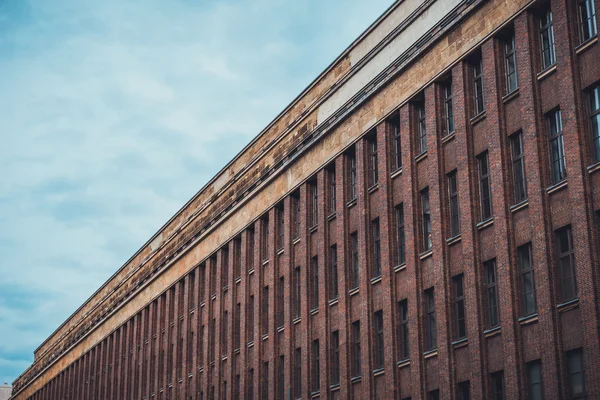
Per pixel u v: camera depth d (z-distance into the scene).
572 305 33.59
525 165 36.50
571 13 35.34
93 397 88.31
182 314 70.06
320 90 52.41
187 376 67.06
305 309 51.38
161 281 74.62
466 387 38.72
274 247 56.12
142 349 76.81
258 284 57.53
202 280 67.31
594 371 32.06
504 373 36.16
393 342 43.22
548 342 34.16
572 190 34.03
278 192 56.16
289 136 55.19
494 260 38.00
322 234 50.50
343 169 49.31
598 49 33.97
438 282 40.53
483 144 39.28
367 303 45.53
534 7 37.19
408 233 43.06
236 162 62.91
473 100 40.53
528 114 36.50
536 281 35.12
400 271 43.75
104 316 87.88
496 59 38.75
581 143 34.06
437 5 42.56
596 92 34.19
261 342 56.53
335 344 48.69
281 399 53.62
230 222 62.78
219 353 61.84
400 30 45.12
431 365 40.78
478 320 37.88
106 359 86.50
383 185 45.44
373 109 47.00
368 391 44.47
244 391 57.38
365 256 46.19
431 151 42.12
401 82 44.94
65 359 100.00
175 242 72.38
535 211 35.59
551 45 36.59
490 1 39.28
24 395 117.19
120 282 84.69
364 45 48.31
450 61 41.38
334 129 50.50
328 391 48.06
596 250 32.91
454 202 41.06
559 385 33.50
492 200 38.00
